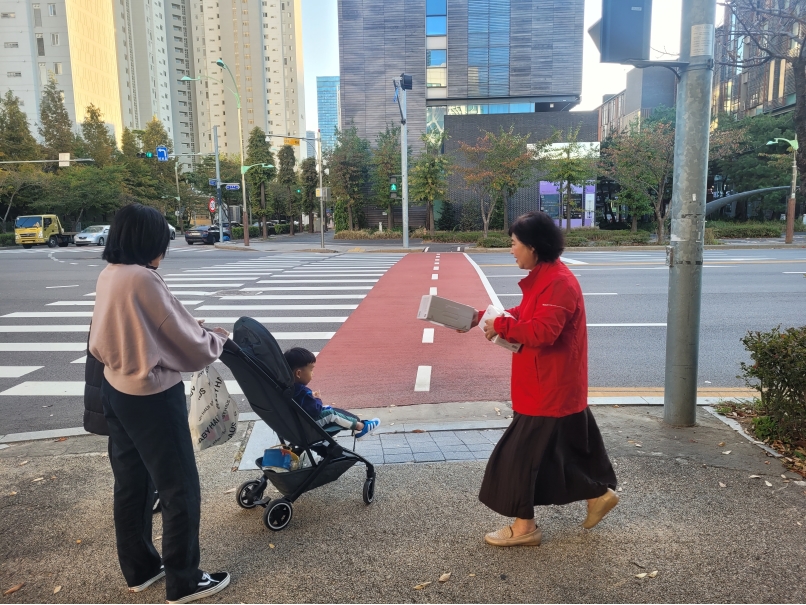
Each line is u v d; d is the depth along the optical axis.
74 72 84.88
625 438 4.26
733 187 42.78
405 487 3.65
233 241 43.94
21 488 3.79
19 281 16.20
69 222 51.06
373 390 6.08
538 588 2.59
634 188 30.11
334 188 39.66
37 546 3.06
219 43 144.50
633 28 3.99
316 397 3.53
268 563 2.85
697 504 3.28
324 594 2.59
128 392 2.34
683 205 4.28
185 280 15.92
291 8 156.38
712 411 4.87
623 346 7.76
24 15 81.44
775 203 39.78
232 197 66.88
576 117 37.41
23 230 36.03
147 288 2.32
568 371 2.71
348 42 40.91
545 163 32.56
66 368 7.36
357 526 3.19
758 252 23.61
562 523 3.14
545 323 2.57
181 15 135.12
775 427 4.12
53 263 22.30
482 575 2.70
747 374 4.60
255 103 146.50
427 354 7.56
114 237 2.38
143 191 60.47
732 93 33.88
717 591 2.53
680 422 4.48
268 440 4.50
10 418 5.59
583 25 40.78
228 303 11.89
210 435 2.82
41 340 8.90
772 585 2.56
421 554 2.89
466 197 38.59
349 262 21.88
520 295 12.63
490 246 29.33
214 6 143.38
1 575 2.80
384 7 40.50
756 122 38.47
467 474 3.82
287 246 33.72
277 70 152.88
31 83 82.50
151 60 114.69
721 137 30.14
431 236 34.12
